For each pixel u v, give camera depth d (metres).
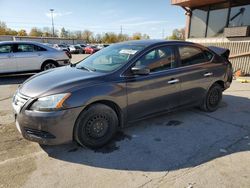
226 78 4.88
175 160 2.92
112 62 3.58
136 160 2.91
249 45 9.43
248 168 2.75
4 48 8.25
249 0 9.16
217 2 10.45
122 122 3.40
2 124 4.00
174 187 2.40
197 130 3.85
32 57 8.62
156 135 3.64
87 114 2.99
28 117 2.76
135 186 2.41
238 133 3.75
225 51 5.03
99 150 3.15
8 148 3.16
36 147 3.20
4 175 2.56
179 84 3.95
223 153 3.10
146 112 3.63
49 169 2.70
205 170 2.71
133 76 3.38
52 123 2.74
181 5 11.41
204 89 4.45
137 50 3.62
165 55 3.82
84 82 3.02
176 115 4.55
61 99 2.78
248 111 4.86
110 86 3.13
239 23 9.72
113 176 2.58
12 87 7.23
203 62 4.41
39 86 2.98
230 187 2.40
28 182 2.45
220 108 5.05
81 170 2.69
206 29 11.28
